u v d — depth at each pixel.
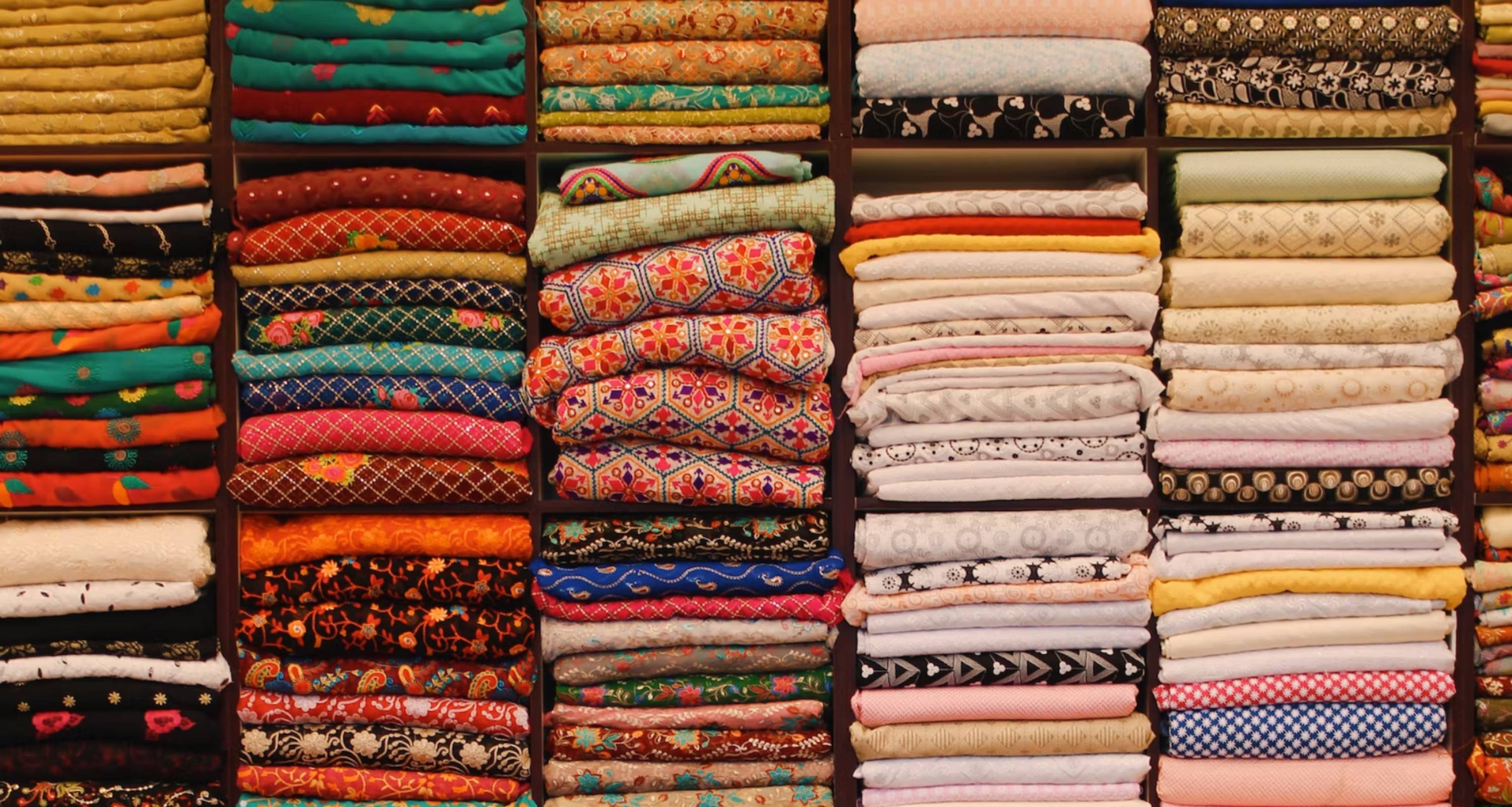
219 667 1.90
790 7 1.92
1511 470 1.93
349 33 1.84
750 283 1.85
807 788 1.96
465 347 1.90
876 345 1.91
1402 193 1.91
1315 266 1.91
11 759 1.88
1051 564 1.90
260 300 1.88
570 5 1.92
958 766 1.94
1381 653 1.91
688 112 1.91
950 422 1.91
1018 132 1.89
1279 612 1.92
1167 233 2.02
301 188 1.86
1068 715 1.93
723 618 1.94
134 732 1.89
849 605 1.91
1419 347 1.89
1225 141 1.93
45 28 1.84
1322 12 1.90
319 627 1.89
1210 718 1.92
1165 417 1.90
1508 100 1.90
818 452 1.90
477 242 1.88
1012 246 1.89
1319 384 1.87
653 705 1.96
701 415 1.87
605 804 1.92
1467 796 1.95
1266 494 1.90
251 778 1.91
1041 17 1.88
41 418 1.86
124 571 1.87
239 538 1.92
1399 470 1.90
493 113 1.87
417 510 1.92
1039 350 1.90
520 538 1.91
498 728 1.92
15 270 1.83
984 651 1.93
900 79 1.89
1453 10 1.93
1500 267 1.92
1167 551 1.93
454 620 1.90
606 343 1.85
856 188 2.26
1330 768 1.93
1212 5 1.92
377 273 1.89
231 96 1.88
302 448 1.88
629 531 1.92
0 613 1.85
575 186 1.87
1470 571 1.94
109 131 1.86
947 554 1.90
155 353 1.84
